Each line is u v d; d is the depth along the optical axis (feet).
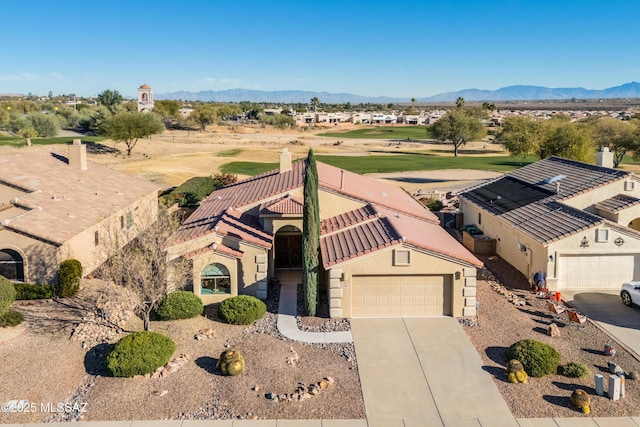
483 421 51.70
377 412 53.16
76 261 82.74
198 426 50.42
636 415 52.34
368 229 86.33
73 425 50.37
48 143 301.84
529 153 242.99
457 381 58.95
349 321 75.61
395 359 64.13
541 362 59.57
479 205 119.03
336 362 63.31
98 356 63.05
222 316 74.43
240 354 62.28
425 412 53.16
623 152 244.42
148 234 76.28
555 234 87.51
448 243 84.79
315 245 76.89
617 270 89.15
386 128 630.74
